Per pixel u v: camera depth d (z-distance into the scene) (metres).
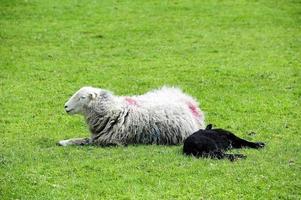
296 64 26.50
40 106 21.39
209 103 21.56
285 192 12.56
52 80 24.61
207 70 25.73
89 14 34.19
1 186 13.07
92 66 26.52
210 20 33.28
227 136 15.51
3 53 28.06
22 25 32.28
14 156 15.16
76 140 16.38
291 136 17.66
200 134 14.91
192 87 23.64
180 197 12.35
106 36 30.86
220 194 12.48
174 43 29.83
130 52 28.55
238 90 23.17
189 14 34.28
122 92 23.17
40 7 35.12
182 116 16.42
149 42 29.98
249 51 28.50
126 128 16.08
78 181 13.23
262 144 15.89
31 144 16.70
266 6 35.44
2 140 17.30
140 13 34.47
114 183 13.10
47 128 18.80
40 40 30.12
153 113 16.28
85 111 16.33
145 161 14.37
